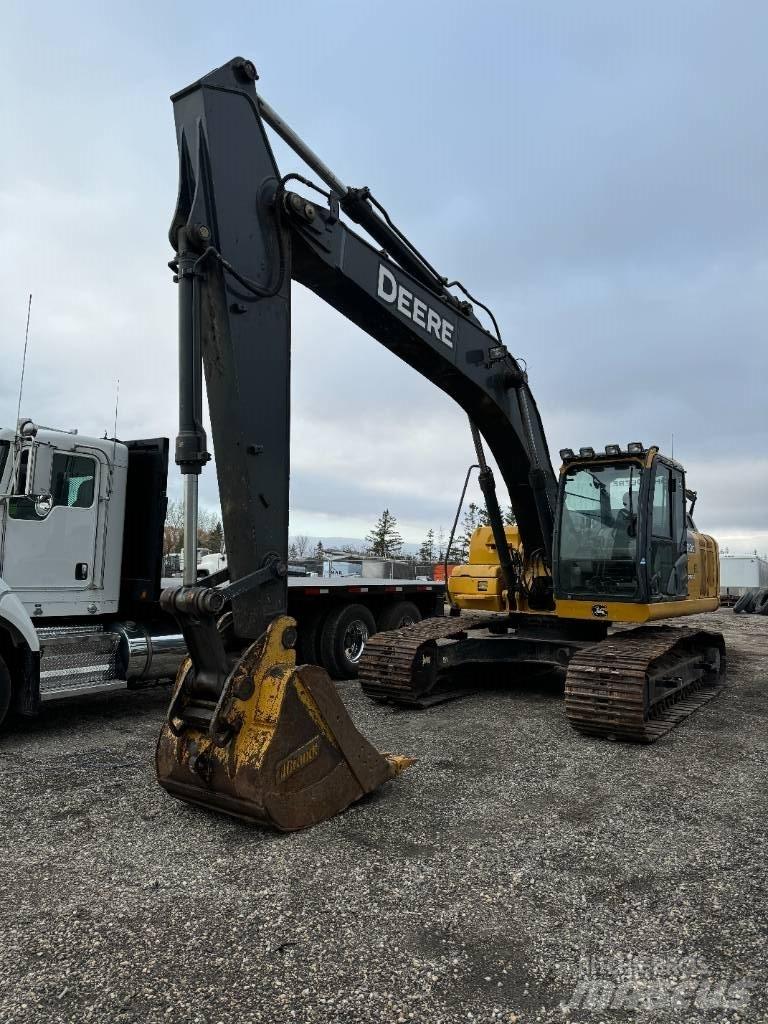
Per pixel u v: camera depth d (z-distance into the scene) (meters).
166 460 7.52
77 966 2.69
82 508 7.11
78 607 7.06
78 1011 2.43
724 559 28.47
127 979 2.61
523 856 3.70
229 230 4.30
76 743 5.98
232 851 3.72
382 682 7.29
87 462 7.18
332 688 4.21
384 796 4.57
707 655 8.74
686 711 6.99
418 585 10.81
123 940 2.88
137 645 7.09
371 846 3.79
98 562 7.24
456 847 3.79
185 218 4.20
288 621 4.10
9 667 6.18
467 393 7.09
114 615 7.52
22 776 5.04
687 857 3.71
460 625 8.13
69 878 3.43
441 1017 2.42
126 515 7.64
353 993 2.54
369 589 9.85
